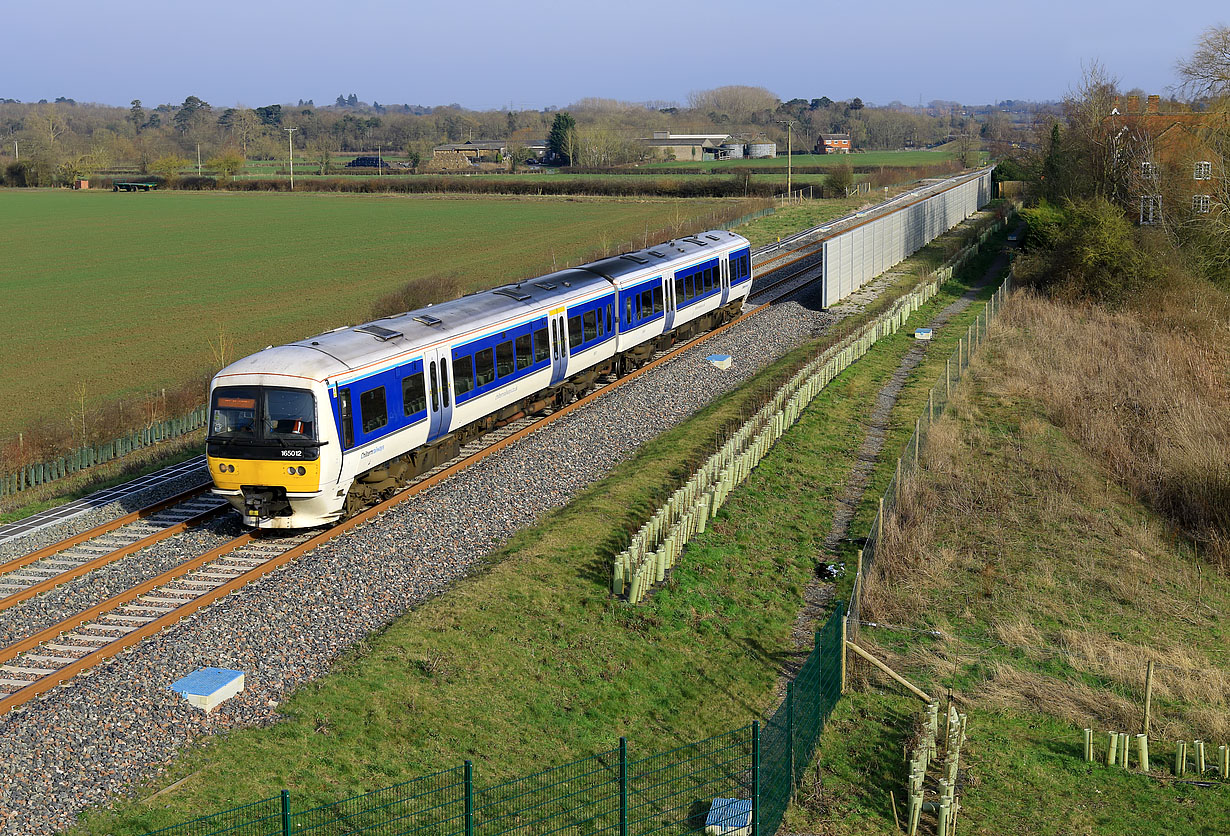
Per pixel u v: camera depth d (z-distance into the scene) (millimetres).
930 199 70000
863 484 27766
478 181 128625
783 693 18156
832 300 49250
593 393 33312
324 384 21297
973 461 30516
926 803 14969
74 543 21562
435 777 14438
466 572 20547
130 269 76500
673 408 32844
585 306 32094
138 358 48781
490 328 27312
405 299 51406
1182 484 28281
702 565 22250
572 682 17250
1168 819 14883
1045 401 35812
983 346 42406
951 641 20359
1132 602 22672
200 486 25203
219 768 13836
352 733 14984
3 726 14242
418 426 24172
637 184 114250
